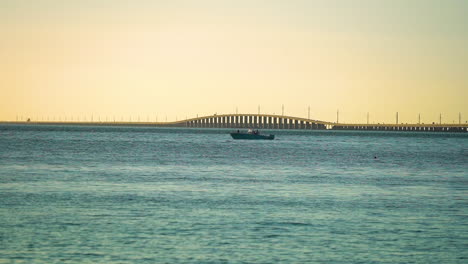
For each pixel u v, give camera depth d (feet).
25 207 185.26
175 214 176.65
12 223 161.27
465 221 172.65
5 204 190.49
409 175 308.60
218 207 189.78
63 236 147.84
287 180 271.28
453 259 135.13
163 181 259.39
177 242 144.15
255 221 168.14
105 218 169.37
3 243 140.97
